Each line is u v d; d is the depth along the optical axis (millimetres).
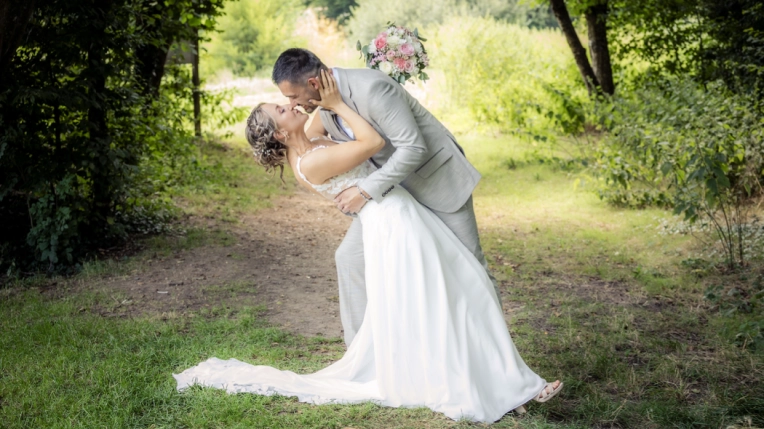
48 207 6379
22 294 5590
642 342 4758
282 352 4410
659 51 14727
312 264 6922
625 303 5727
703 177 6348
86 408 3459
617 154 9094
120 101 6898
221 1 10281
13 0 5664
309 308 5527
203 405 3514
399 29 3727
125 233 7102
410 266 3441
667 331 5020
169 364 4113
